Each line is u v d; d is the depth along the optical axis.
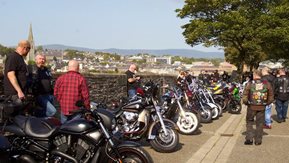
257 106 9.32
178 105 10.19
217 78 23.64
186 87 12.30
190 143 9.27
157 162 7.41
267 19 35.00
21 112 5.84
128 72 12.29
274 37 35.16
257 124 9.44
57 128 5.61
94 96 12.61
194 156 7.98
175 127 8.29
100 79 12.98
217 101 16.11
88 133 5.66
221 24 35.41
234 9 37.75
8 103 5.58
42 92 8.05
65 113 7.31
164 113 9.52
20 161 5.53
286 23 34.94
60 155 5.55
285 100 13.64
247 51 37.75
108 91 13.55
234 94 16.05
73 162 5.53
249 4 36.56
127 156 5.83
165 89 10.54
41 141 5.57
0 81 7.92
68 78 7.35
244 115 15.38
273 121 14.13
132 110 7.86
